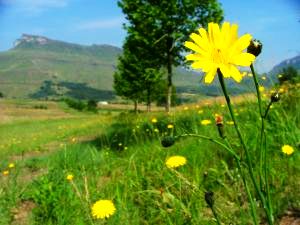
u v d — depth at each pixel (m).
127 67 35.81
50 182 4.95
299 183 3.61
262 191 1.67
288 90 6.68
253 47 1.50
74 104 132.00
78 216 3.81
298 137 4.34
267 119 5.29
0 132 38.44
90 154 7.70
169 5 23.48
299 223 3.05
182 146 5.79
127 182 4.47
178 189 4.04
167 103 22.78
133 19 24.94
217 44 1.43
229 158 4.79
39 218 4.23
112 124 19.19
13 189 5.21
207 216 3.38
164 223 3.42
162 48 24.03
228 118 6.73
